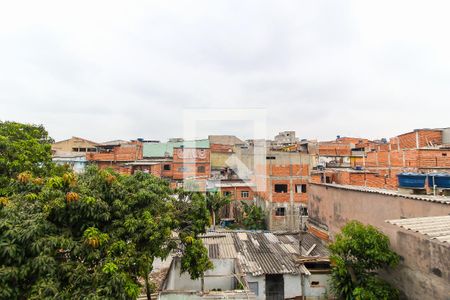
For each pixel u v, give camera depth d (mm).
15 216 4977
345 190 11750
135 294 5328
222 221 21328
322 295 10000
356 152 33219
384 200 9500
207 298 8180
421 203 8031
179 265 10414
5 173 9234
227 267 10703
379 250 7645
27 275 4641
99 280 4840
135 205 6797
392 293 7547
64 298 4477
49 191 5586
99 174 6637
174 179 23688
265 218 20406
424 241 6676
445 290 6000
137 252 6020
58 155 27891
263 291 9812
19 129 11758
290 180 20031
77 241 5414
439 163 17297
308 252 11406
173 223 7031
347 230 8477
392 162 19844
